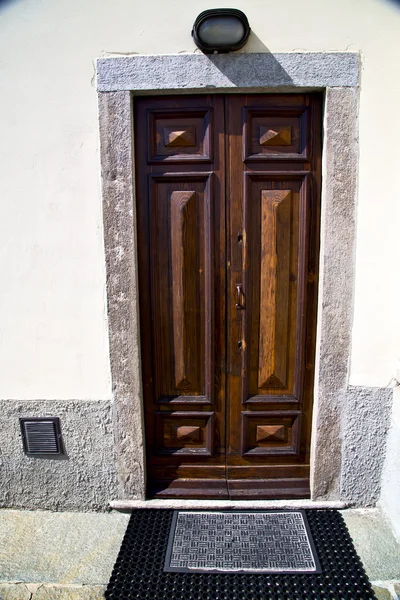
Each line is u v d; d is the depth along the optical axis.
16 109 2.15
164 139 2.24
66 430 2.36
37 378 2.34
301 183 2.25
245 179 2.23
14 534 2.22
